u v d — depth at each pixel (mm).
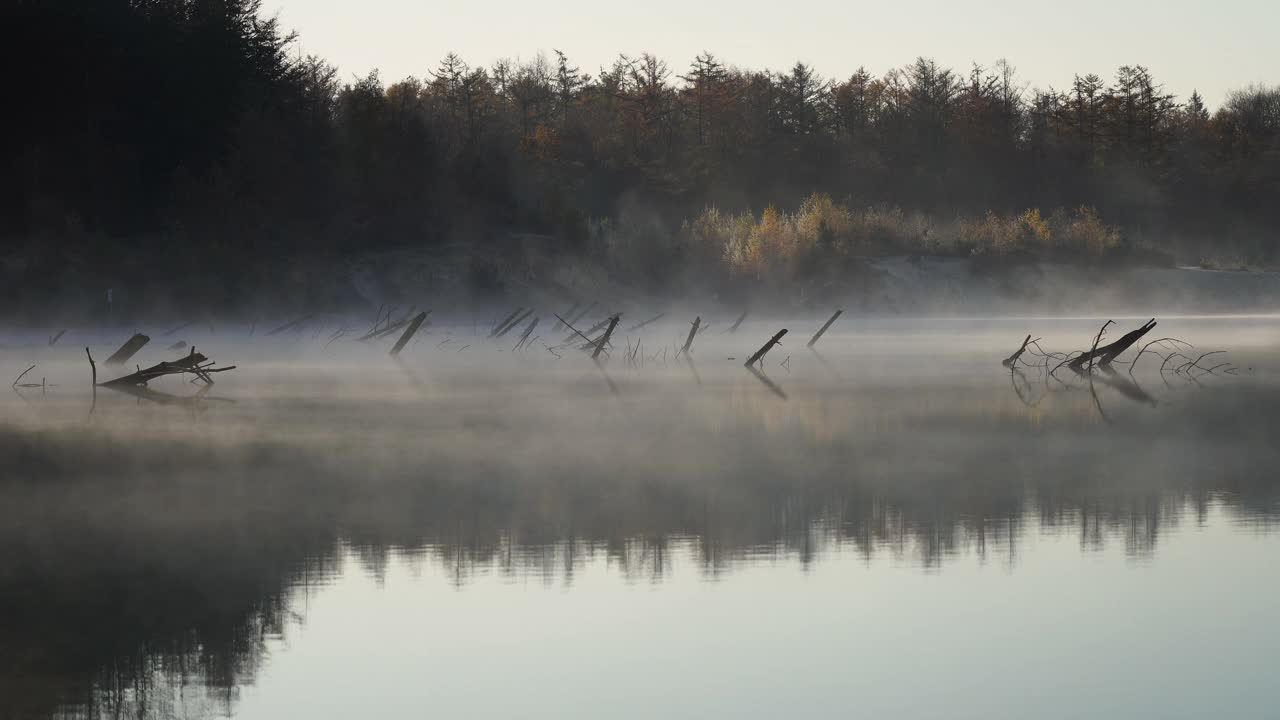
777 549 18641
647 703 12320
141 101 96000
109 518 21766
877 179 174875
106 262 86812
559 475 26016
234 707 12430
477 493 23859
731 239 112562
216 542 19641
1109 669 12984
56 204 89375
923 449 29578
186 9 104875
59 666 13633
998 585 16344
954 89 187250
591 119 179125
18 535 20297
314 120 104875
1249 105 191000
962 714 11859
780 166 173125
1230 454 28172
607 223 112188
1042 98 191500
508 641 14352
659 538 19484
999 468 26328
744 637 14328
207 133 98312
